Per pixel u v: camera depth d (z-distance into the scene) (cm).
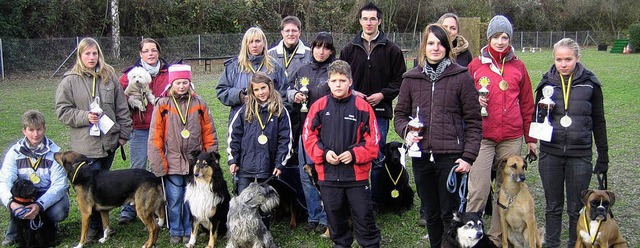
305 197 536
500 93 459
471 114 394
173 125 482
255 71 522
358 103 430
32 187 480
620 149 863
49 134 986
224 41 2684
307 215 559
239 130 491
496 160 480
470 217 397
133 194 484
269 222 511
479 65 473
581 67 428
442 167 402
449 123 395
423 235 520
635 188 654
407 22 3909
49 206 492
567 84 426
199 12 2861
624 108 1271
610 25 4688
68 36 2427
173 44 2508
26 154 499
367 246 438
